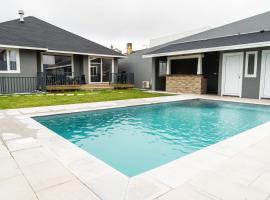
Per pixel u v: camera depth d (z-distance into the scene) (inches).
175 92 560.1
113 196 85.0
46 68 583.5
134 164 147.1
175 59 602.2
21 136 165.8
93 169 109.1
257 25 486.3
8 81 492.7
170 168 110.7
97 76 678.5
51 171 106.4
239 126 244.2
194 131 227.8
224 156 127.0
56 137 163.6
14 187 91.4
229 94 460.8
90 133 220.1
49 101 358.3
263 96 407.2
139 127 242.8
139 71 747.4
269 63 395.9
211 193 87.3
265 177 100.8
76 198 83.5
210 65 573.6
